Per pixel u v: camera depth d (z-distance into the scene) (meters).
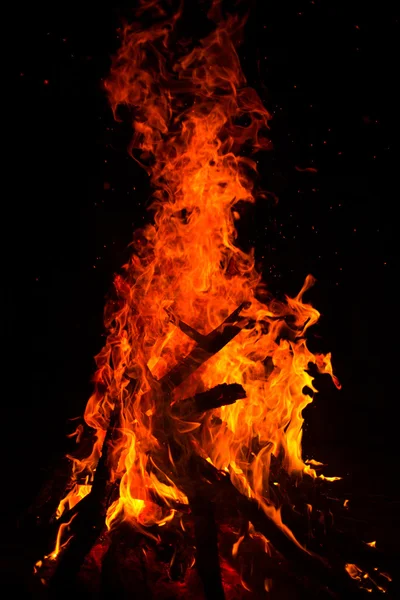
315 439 4.95
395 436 5.00
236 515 2.65
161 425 2.71
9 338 7.43
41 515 2.96
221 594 2.29
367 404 5.88
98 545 2.68
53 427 5.25
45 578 2.55
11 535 2.98
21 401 6.07
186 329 2.88
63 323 7.47
